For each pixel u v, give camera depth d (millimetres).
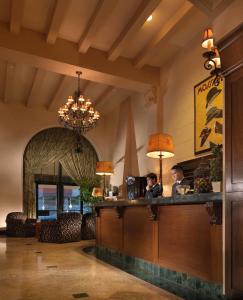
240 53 2908
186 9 5910
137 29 6359
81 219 8633
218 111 6020
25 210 11039
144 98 9047
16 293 3342
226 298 2936
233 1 3133
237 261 2750
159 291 3393
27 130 11352
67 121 9297
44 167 11672
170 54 7809
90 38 6805
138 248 4738
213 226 3209
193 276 3488
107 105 11602
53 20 6184
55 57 7168
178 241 3795
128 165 10320
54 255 5926
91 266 4805
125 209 5277
